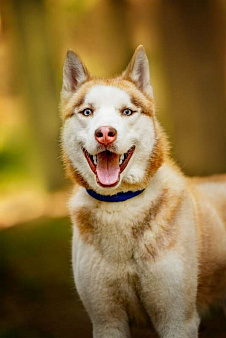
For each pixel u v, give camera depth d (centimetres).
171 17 993
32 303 610
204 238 421
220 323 522
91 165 376
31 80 1186
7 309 599
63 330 551
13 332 551
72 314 583
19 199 1126
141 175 378
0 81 1483
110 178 364
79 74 409
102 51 1350
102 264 381
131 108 380
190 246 385
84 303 398
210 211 438
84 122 380
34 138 1198
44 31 1180
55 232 789
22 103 1266
